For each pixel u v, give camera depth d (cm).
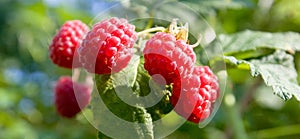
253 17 42
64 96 33
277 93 28
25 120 52
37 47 61
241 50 32
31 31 62
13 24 81
